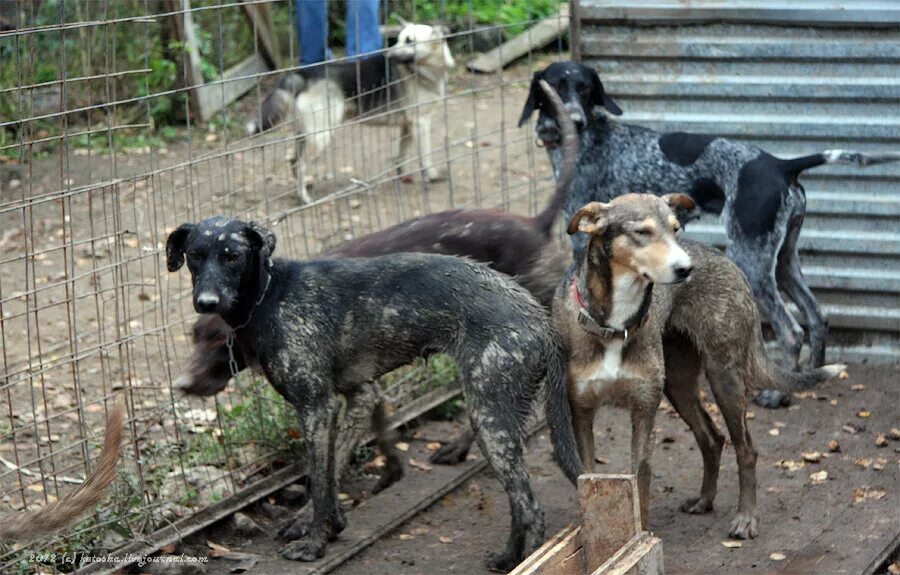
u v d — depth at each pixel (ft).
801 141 24.20
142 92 40.60
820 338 22.79
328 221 31.30
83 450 16.98
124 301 18.13
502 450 15.87
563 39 48.75
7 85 38.01
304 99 33.06
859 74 23.50
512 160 37.78
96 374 23.39
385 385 21.77
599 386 15.69
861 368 23.90
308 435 16.58
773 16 23.68
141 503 16.94
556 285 18.90
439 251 18.62
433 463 20.11
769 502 18.20
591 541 13.15
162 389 21.77
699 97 24.68
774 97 24.14
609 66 25.09
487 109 42.96
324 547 16.78
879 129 23.50
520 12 49.49
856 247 23.85
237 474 18.90
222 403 21.97
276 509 18.52
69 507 12.69
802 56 23.75
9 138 37.91
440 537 17.61
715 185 22.45
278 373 16.44
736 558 16.42
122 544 16.39
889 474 19.11
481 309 16.05
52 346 24.70
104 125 39.50
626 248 14.85
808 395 22.57
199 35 42.68
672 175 22.75
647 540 12.88
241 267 15.83
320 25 33.04
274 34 44.16
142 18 16.42
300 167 30.94
